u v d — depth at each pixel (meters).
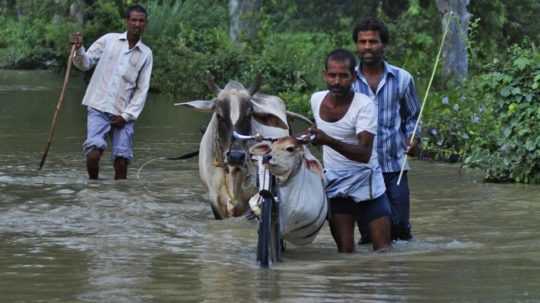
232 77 41.66
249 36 45.69
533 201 16.41
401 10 53.38
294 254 12.13
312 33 52.56
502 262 11.40
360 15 54.28
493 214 15.23
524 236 13.41
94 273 10.73
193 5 57.00
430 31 42.84
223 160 14.34
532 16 48.38
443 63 34.44
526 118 18.58
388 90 12.86
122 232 13.62
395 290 9.78
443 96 24.73
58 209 15.52
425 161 22.05
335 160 12.18
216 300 9.34
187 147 24.14
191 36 47.59
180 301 9.31
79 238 13.10
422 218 14.92
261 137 11.99
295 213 11.52
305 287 9.94
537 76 18.42
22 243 12.73
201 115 32.88
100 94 18.88
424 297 9.46
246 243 12.84
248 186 14.30
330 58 11.78
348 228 12.30
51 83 49.56
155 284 10.12
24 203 16.08
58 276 10.59
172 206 15.97
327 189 12.16
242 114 14.05
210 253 12.05
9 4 87.81
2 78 53.62
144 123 30.03
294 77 38.06
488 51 40.66
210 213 15.38
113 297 9.52
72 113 33.00
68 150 23.44
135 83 19.06
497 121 19.78
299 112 31.98
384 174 13.02
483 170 19.86
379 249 12.35
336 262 11.51
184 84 42.38
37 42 65.81
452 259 11.65
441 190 17.69
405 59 38.91
